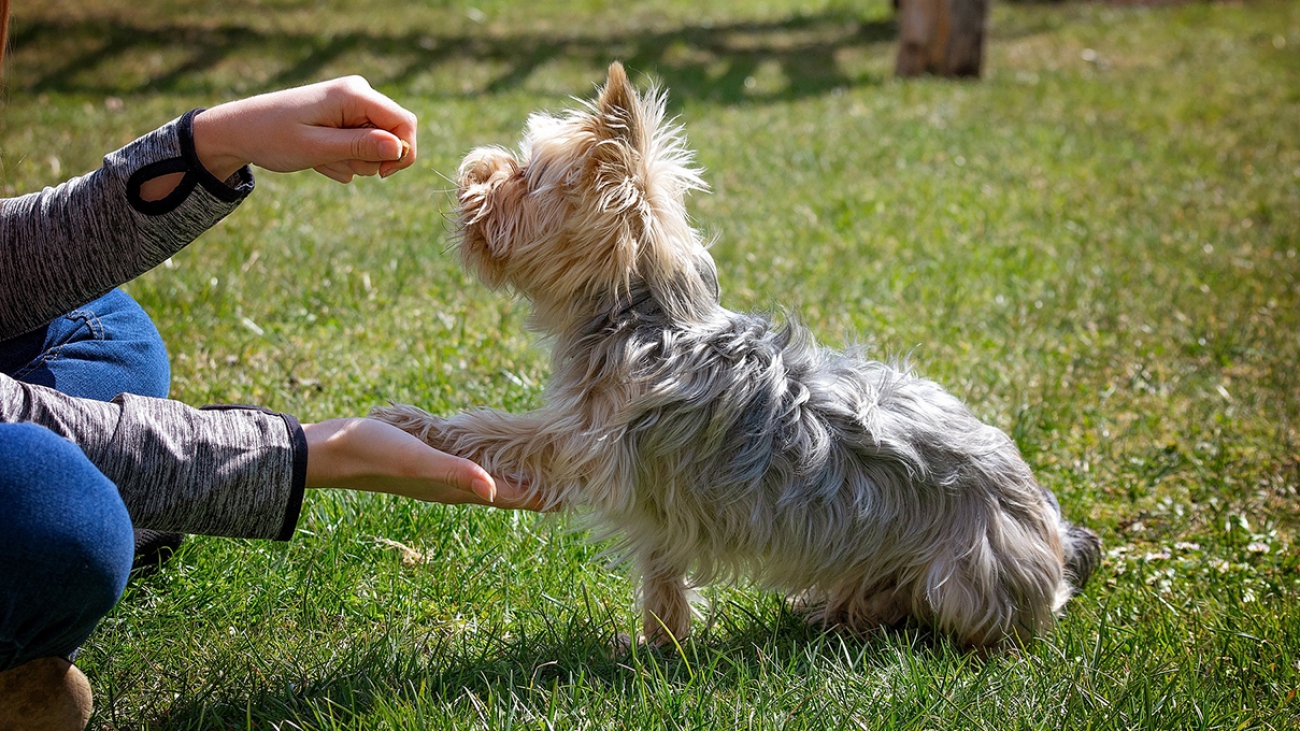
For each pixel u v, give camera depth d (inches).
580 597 122.3
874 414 109.4
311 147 86.6
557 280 109.0
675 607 116.6
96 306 107.8
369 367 175.5
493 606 117.8
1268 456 164.6
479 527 132.0
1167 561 136.5
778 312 126.0
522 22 592.1
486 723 92.0
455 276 216.2
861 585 114.5
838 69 504.1
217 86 406.6
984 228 265.1
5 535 66.1
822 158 333.4
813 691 99.5
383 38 514.9
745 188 296.0
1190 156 347.9
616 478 103.7
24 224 92.3
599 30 584.7
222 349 176.9
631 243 104.2
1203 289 229.8
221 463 77.0
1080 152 349.1
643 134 105.0
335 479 81.2
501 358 180.9
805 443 105.8
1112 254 253.3
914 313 210.7
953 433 112.8
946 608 109.9
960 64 478.9
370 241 233.9
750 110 405.1
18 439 67.8
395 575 120.4
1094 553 129.7
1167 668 107.4
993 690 101.1
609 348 106.3
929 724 96.1
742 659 107.4
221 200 91.4
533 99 401.4
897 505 109.4
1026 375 185.3
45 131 301.6
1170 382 188.7
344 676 99.0
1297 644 113.4
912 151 342.6
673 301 108.3
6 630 68.9
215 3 576.7
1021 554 111.9
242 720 93.9
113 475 74.5
